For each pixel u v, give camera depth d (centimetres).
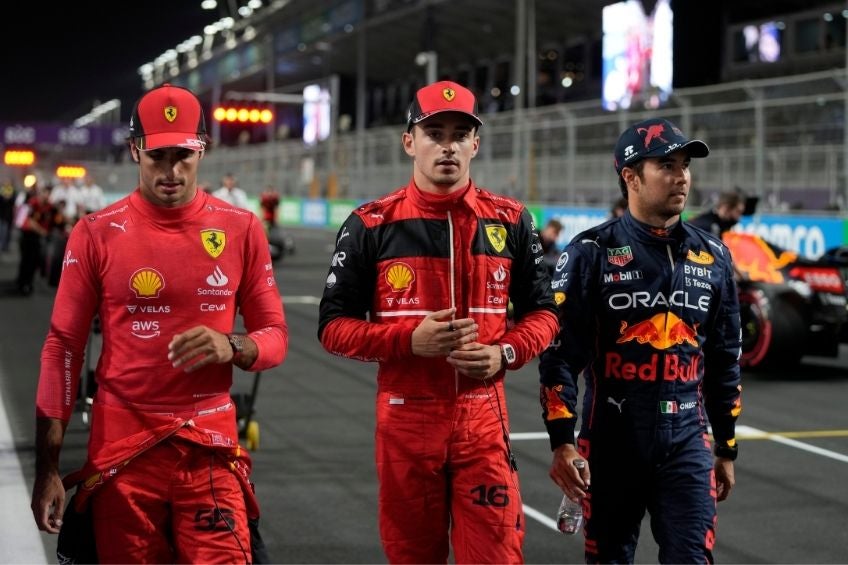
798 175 1853
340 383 924
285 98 3959
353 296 325
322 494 579
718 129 1995
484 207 328
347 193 3772
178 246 297
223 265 302
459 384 316
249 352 294
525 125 2545
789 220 1697
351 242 324
